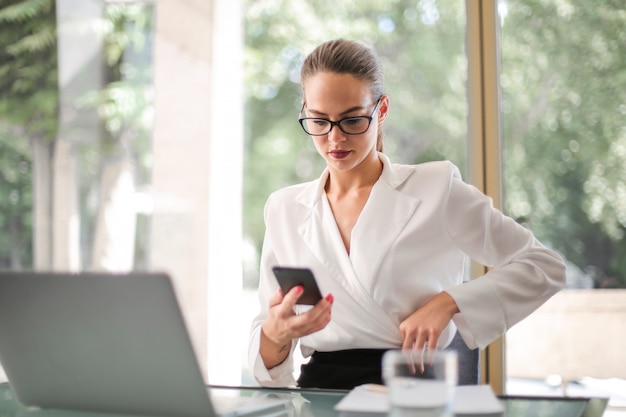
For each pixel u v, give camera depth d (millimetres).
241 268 3271
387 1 3041
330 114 1565
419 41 2979
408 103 2975
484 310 1540
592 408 1102
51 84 3494
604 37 2793
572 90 2805
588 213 2791
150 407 1021
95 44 3461
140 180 3408
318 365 1649
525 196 2828
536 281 1610
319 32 3182
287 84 3246
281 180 3250
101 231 3439
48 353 1049
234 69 3299
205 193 3316
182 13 3361
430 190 1688
